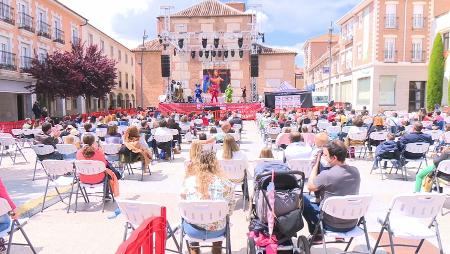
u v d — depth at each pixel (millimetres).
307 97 28344
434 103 27750
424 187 6598
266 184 4305
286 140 10953
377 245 4492
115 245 5344
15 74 24703
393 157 9312
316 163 4992
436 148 12188
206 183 4434
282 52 42500
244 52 39562
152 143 12594
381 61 32625
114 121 15562
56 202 7488
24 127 16484
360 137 12141
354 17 38625
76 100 34375
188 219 4219
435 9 32188
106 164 7203
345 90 42594
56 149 9688
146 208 4164
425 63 32375
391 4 32250
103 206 6824
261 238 4145
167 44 35031
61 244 5391
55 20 30594
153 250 3277
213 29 40812
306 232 5758
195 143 5914
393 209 4293
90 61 27594
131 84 53156
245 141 17422
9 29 24188
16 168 11359
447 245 5238
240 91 39875
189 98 35375
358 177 4504
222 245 5188
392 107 32938
